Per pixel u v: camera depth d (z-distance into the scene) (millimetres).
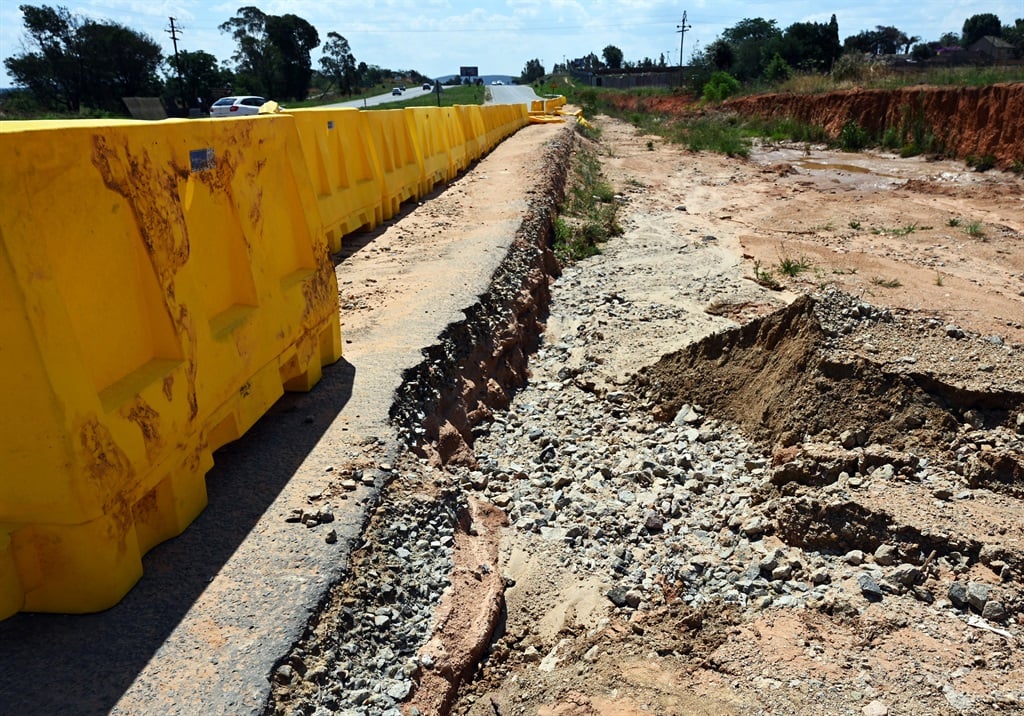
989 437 5844
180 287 3896
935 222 16484
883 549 4844
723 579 4902
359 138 11719
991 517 5039
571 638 4352
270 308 4918
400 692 3396
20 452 3111
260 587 3611
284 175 5316
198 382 4051
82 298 3305
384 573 4004
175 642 3260
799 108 37875
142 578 3637
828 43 64625
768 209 18203
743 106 44625
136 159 3648
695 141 32281
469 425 6566
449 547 4535
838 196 19844
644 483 6086
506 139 30156
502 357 7926
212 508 4219
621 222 16203
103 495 3285
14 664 3113
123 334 3586
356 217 11172
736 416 7035
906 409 6137
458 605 4133
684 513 5695
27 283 2943
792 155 30266
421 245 10742
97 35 57750
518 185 16062
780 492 5660
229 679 3080
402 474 4820
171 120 4148
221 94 67938
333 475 4578
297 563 3791
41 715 2885
